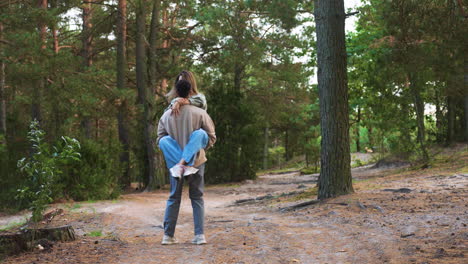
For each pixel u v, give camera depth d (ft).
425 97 74.28
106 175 46.73
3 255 12.96
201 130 14.46
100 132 126.41
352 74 75.56
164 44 99.76
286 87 106.93
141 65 80.33
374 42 54.24
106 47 100.48
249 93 109.50
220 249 13.61
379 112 65.77
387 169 69.05
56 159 18.33
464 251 11.23
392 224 16.92
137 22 81.15
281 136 202.90
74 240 15.83
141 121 80.33
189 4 81.15
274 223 19.66
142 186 82.12
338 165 28.71
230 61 79.36
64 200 40.32
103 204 37.83
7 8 59.67
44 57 56.24
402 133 63.10
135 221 23.93
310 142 101.35
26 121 49.39
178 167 13.98
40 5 59.62
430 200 22.68
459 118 81.41
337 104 28.76
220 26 75.25
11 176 38.96
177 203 14.83
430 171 47.34
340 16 28.84
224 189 63.16
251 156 79.25
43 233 15.25
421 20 34.42
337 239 14.78
